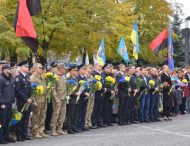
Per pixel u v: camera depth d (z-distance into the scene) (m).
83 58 23.78
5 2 19.56
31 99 11.88
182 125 15.41
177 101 19.03
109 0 23.02
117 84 15.43
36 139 12.08
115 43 25.23
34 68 12.36
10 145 10.98
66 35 20.47
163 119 17.42
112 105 15.12
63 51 22.53
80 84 13.59
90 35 21.61
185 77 20.00
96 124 14.68
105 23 22.05
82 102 13.73
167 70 17.27
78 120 13.67
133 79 15.84
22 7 12.62
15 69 11.95
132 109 15.98
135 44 18.55
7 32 18.38
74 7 20.45
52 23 19.52
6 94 11.25
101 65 15.68
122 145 10.89
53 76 12.57
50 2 19.64
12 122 11.45
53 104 12.76
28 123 12.18
